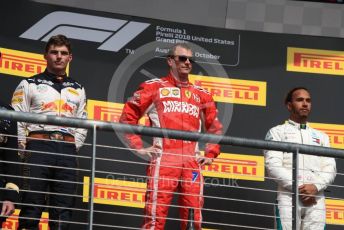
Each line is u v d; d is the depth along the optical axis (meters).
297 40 13.54
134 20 13.22
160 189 10.38
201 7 13.59
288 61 13.45
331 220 13.00
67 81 11.08
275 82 13.35
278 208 11.23
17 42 12.65
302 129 11.77
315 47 13.54
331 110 13.35
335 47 13.57
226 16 13.62
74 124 9.30
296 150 9.77
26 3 12.81
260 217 12.88
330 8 13.78
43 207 10.27
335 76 13.48
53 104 10.85
